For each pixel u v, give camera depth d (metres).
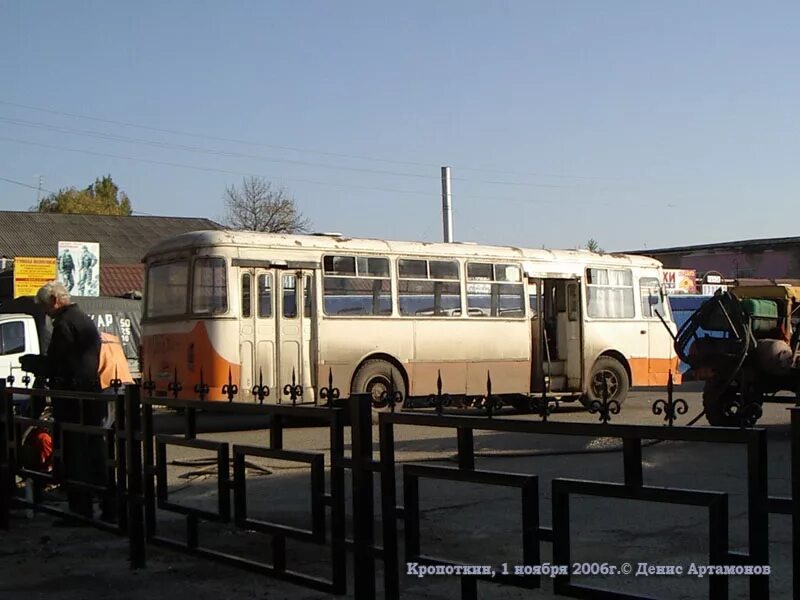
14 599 6.43
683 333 15.30
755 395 13.10
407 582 6.80
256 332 16.44
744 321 14.66
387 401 6.20
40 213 57.38
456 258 18.89
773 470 11.38
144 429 7.11
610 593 4.64
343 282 17.44
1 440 8.63
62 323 8.67
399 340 17.95
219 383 16.05
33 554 7.58
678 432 4.40
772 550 7.62
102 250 54.50
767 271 49.31
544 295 20.58
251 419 18.56
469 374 18.86
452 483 10.68
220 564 7.15
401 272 18.16
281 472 11.45
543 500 9.81
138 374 24.80
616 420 18.33
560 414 20.58
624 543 7.88
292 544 7.92
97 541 7.96
